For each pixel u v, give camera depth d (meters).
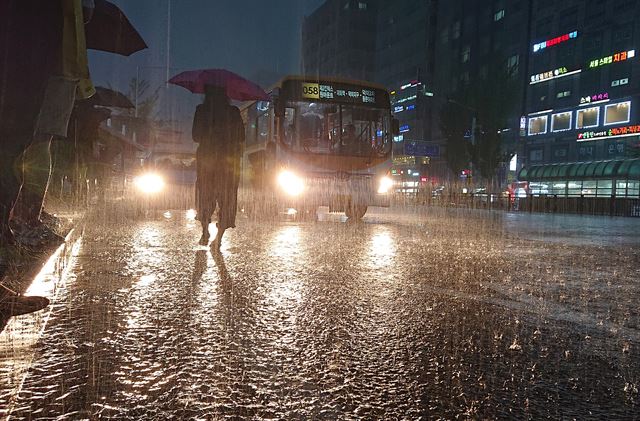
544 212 29.86
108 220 10.95
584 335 3.26
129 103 12.30
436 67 81.56
